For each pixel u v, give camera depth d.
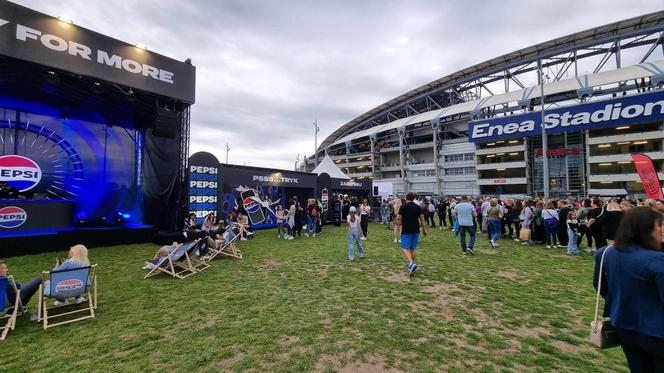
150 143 11.44
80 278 4.25
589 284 5.86
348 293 5.29
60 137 10.73
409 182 66.38
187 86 11.60
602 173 43.84
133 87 10.14
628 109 40.25
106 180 11.71
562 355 3.18
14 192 9.27
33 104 10.11
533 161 51.09
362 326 3.92
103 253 9.21
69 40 8.87
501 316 4.28
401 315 4.29
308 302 4.84
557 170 48.38
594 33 51.50
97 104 10.56
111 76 9.66
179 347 3.38
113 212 11.84
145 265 7.32
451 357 3.15
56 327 3.95
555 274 6.59
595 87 46.91
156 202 11.58
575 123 44.03
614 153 43.28
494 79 65.94
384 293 5.29
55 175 10.62
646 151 40.72
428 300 4.93
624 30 50.06
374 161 75.44
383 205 19.20
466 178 58.03
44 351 3.31
